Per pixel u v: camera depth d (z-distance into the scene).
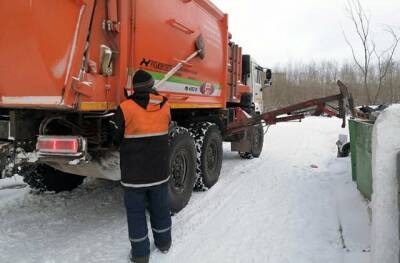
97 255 3.57
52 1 3.24
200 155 5.38
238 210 4.79
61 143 3.40
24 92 3.42
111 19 3.51
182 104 5.00
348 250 3.49
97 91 3.41
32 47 3.30
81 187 5.66
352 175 5.48
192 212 4.73
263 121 6.81
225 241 3.86
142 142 3.32
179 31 4.78
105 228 4.22
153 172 3.39
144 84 3.36
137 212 3.37
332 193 5.45
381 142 2.55
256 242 3.83
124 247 3.74
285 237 3.93
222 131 6.67
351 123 5.46
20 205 4.90
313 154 9.11
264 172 6.98
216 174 6.01
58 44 3.23
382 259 2.57
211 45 5.91
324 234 3.97
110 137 3.86
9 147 3.53
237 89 7.84
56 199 5.13
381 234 2.56
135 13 3.80
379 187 2.56
